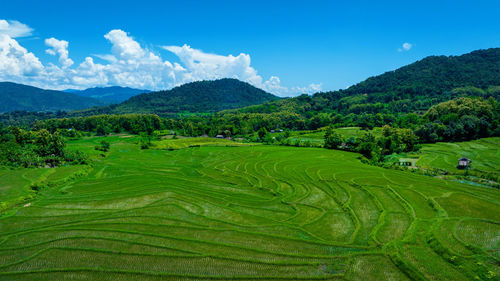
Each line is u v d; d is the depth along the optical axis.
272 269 34.56
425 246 37.56
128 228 46.91
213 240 42.59
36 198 62.97
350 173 78.81
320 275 32.91
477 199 54.12
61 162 94.06
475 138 129.50
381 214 49.69
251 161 102.44
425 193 58.88
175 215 53.00
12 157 88.31
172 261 36.78
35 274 34.59
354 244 40.19
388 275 32.34
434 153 114.00
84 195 64.75
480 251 34.84
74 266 36.19
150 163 104.19
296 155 113.31
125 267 35.59
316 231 45.41
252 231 45.34
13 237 44.34
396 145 122.94
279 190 68.56
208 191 68.19
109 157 118.50
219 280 32.72
